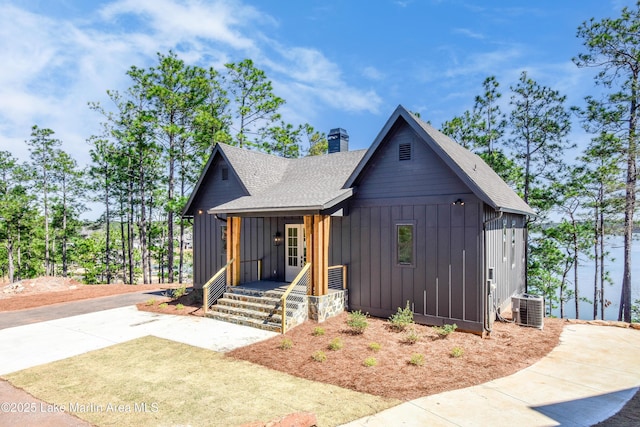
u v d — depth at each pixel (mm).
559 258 20062
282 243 12688
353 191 10406
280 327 8992
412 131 9625
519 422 4711
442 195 9055
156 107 23375
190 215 15008
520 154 20484
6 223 30875
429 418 4785
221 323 9992
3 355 7508
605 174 17500
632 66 16281
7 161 32406
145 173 28438
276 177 14336
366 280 10367
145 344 8148
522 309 9461
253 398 5367
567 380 6094
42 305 13445
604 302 19125
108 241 31516
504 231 11250
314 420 4586
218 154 13969
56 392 5633
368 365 6590
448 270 8938
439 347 7613
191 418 4762
